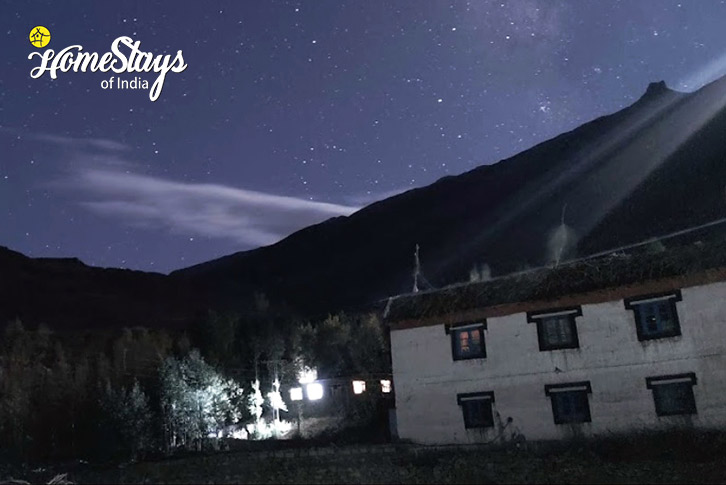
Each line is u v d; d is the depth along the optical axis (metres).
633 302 27.84
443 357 31.64
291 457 29.05
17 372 59.00
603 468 22.98
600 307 28.53
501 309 30.62
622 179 148.00
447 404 31.08
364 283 189.88
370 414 45.25
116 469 28.02
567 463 24.28
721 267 26.11
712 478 20.48
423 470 24.34
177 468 26.56
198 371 44.38
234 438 45.12
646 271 27.81
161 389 44.12
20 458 40.06
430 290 34.72
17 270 189.75
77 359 71.12
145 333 76.50
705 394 25.84
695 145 133.38
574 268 30.50
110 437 41.03
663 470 22.16
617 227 113.44
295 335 64.19
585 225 133.38
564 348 28.92
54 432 44.59
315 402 52.53
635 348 27.53
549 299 29.52
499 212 192.00
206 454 35.16
